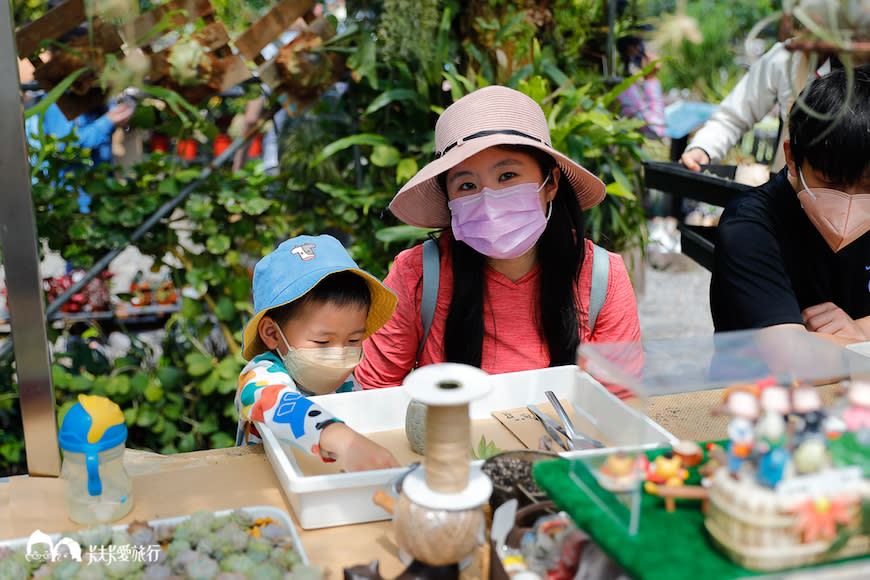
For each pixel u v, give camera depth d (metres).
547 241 1.61
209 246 2.70
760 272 1.64
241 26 2.59
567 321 1.64
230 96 2.74
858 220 1.49
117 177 2.65
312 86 2.68
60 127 2.96
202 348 2.89
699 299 4.97
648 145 3.27
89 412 1.03
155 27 2.30
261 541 0.95
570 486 0.85
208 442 2.88
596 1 3.12
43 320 1.13
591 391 0.93
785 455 0.71
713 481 0.75
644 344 0.96
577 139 2.70
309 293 1.35
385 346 1.74
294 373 1.39
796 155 1.54
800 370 0.89
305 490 0.99
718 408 0.82
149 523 1.01
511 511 0.91
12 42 1.05
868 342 1.41
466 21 2.86
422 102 2.79
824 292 1.71
